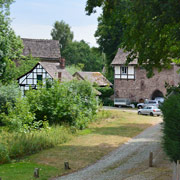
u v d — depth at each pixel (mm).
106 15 14570
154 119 33312
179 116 9398
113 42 56031
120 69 51844
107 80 58531
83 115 26547
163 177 11125
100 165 14297
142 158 15148
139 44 15070
